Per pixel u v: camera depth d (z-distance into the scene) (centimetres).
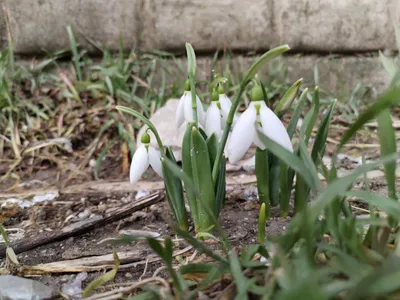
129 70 54
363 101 56
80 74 53
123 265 30
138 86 54
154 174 43
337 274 22
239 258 25
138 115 30
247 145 26
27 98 52
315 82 53
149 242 23
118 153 47
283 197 31
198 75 55
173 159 30
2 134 49
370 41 55
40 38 54
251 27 54
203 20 54
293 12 54
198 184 29
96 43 55
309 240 22
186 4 53
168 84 55
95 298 26
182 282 24
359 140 48
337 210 24
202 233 29
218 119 30
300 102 30
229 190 38
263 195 31
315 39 55
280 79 55
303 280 19
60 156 47
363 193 23
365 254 22
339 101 55
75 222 35
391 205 23
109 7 53
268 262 24
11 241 33
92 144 48
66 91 52
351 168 42
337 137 49
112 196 39
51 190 40
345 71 56
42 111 51
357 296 19
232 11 54
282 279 21
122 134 47
